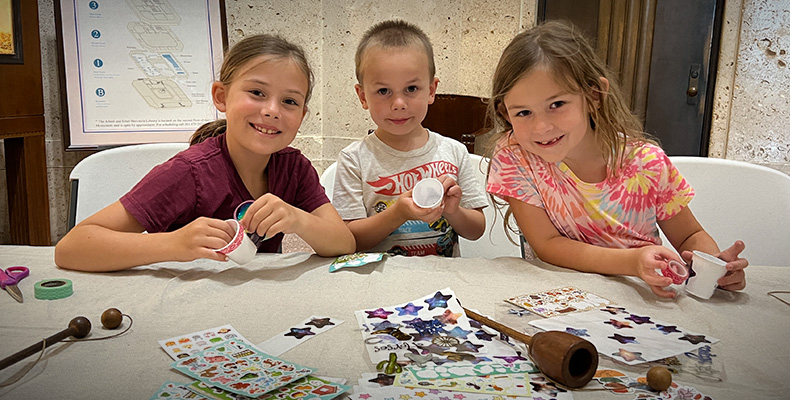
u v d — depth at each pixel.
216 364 0.86
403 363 0.88
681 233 1.53
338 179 1.78
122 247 1.25
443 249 1.79
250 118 1.38
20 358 0.85
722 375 0.86
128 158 1.89
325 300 1.13
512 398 0.78
